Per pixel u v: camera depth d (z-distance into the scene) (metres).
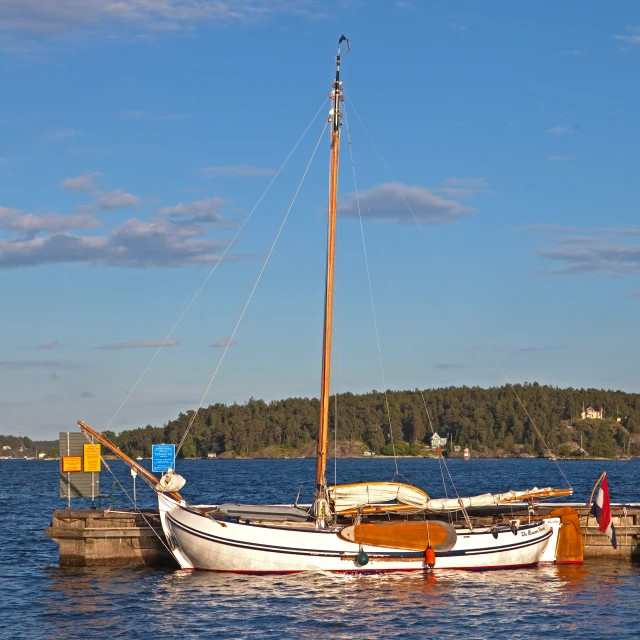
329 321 35.84
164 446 36.59
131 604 29.66
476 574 33.97
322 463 34.69
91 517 35.84
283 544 32.97
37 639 25.86
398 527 33.47
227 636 26.14
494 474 145.88
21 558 39.78
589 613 28.72
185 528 33.72
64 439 37.91
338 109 36.31
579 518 38.25
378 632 26.59
